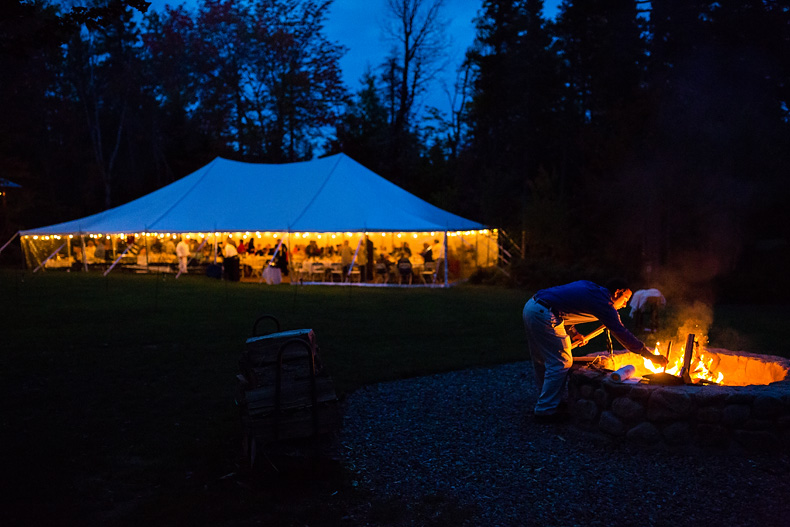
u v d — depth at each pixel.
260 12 34.34
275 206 19.03
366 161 35.00
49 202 30.38
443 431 4.84
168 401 5.60
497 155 34.16
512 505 3.51
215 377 6.48
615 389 4.41
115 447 4.41
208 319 10.40
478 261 20.47
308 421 3.80
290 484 3.80
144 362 7.11
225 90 35.12
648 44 22.33
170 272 20.06
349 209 18.34
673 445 4.17
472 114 36.06
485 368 7.18
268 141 35.59
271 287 16.48
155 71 35.25
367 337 9.09
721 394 4.09
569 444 4.48
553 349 4.97
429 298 14.32
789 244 18.56
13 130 30.58
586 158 28.22
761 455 4.04
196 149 35.03
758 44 19.69
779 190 17.66
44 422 4.94
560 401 4.98
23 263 21.05
